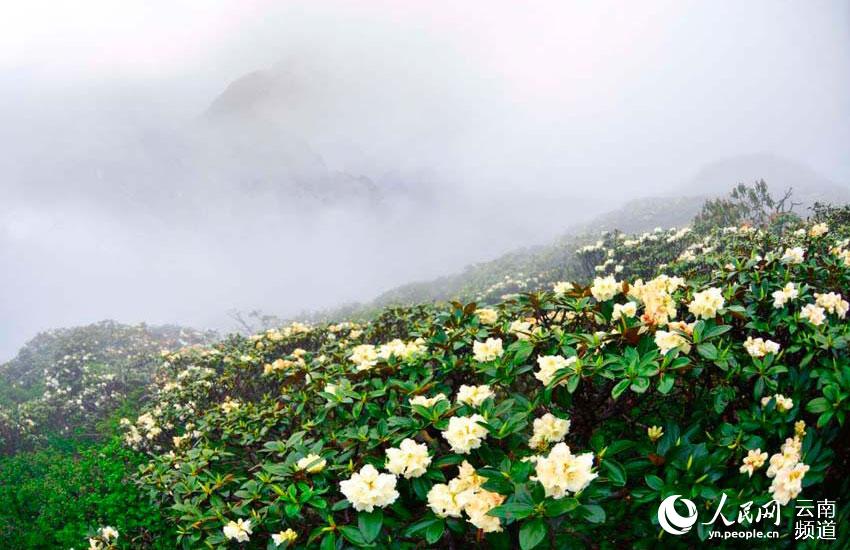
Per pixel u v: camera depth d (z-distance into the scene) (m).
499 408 2.69
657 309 2.90
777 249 6.15
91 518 5.16
